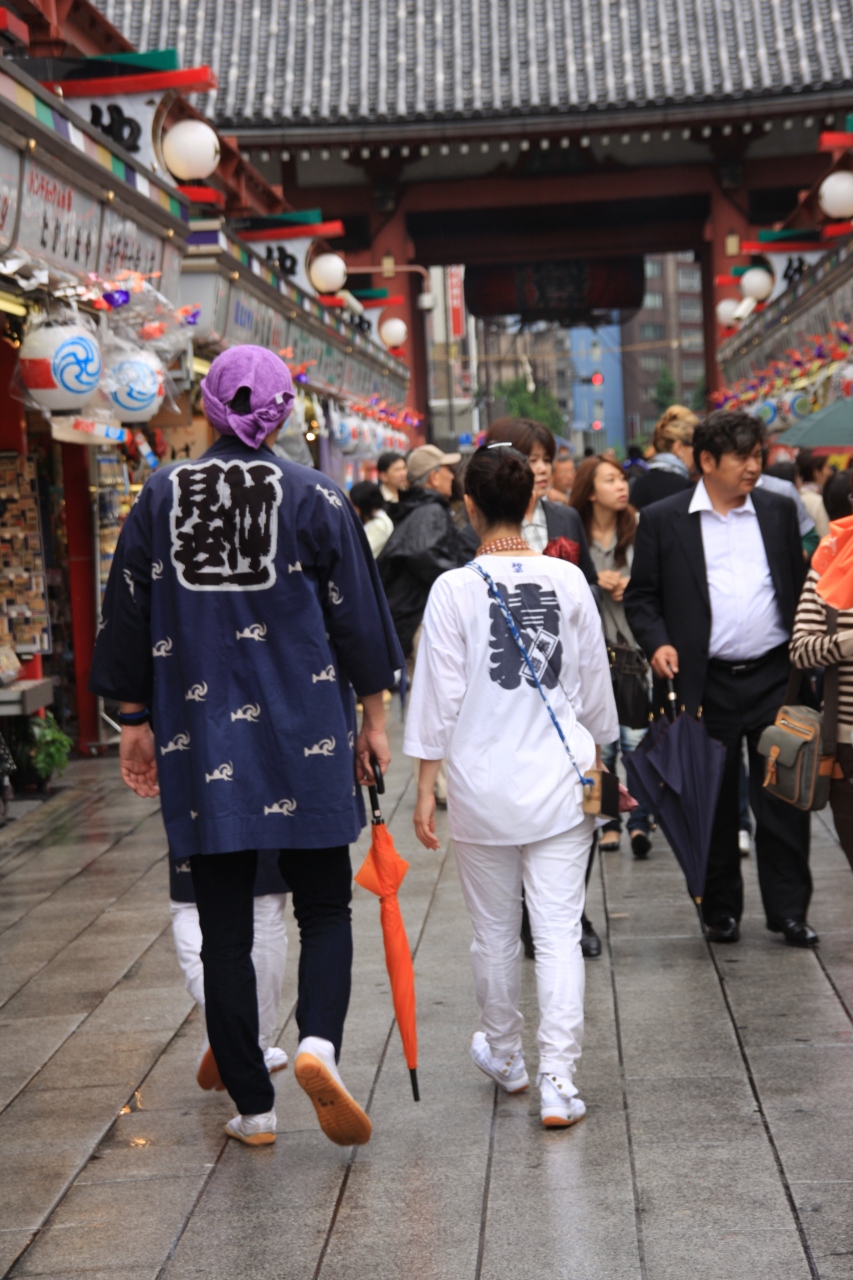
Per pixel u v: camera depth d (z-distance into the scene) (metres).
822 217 20.03
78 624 10.88
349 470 19.92
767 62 24.34
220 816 3.49
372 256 26.03
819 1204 3.24
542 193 26.09
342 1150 3.69
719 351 26.83
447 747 3.84
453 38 25.47
